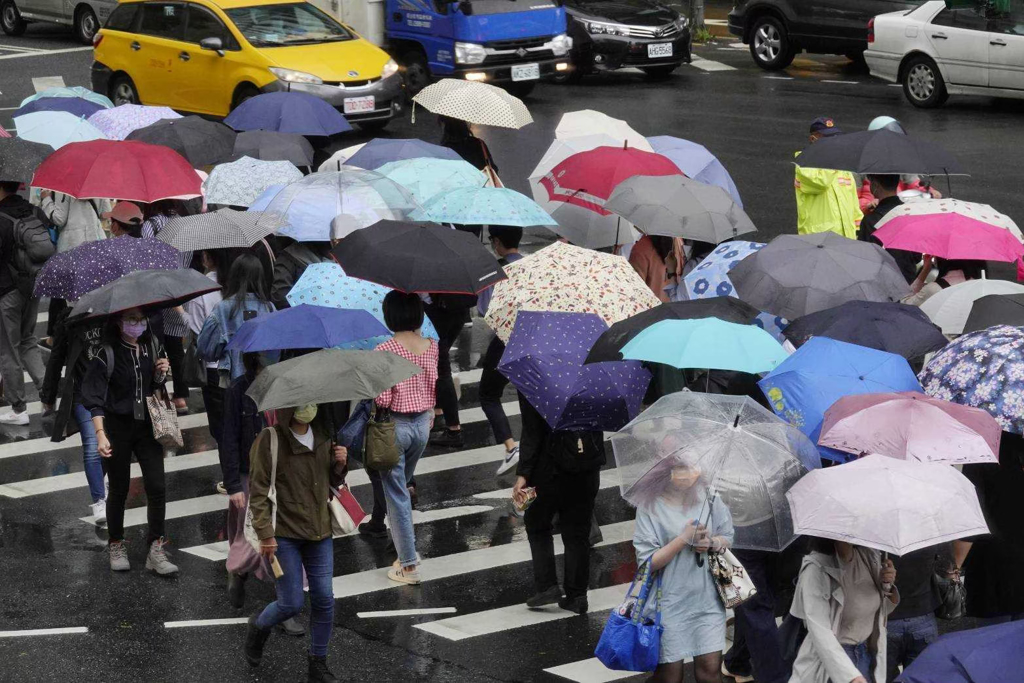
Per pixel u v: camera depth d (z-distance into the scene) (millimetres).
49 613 18766
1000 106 52750
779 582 15492
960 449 13953
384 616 18781
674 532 14164
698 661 14516
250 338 16766
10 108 54969
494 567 20594
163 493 19984
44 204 27391
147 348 19469
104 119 32125
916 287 22203
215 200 25250
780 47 61125
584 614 18797
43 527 22109
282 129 31750
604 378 17062
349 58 46594
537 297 18500
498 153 45906
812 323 17266
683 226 21359
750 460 13930
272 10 47531
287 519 15992
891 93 55812
